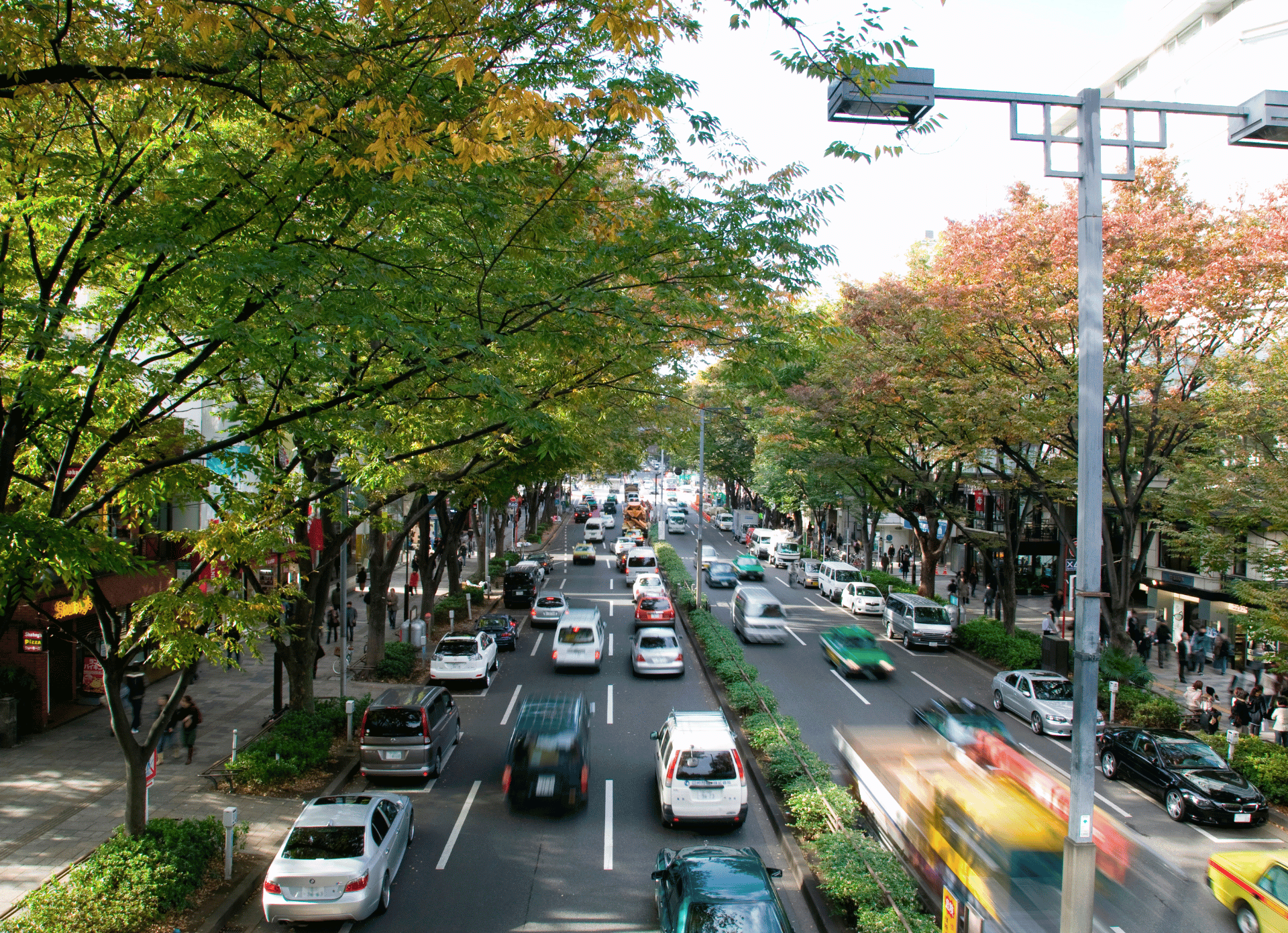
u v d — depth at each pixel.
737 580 42.00
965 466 33.88
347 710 17.55
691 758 13.30
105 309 9.77
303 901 9.88
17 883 11.20
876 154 7.15
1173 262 17.52
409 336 7.94
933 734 15.87
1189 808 14.34
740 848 10.16
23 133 7.49
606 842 12.95
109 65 6.87
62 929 9.33
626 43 6.22
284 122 7.50
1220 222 18.09
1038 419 19.84
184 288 7.96
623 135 9.20
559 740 14.33
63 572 7.88
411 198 8.21
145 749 11.49
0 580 7.37
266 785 14.77
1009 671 23.17
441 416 12.09
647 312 10.67
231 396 12.91
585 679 23.78
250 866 11.86
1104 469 21.52
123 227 7.86
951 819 11.56
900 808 12.45
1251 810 14.02
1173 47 31.59
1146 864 12.68
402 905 10.95
